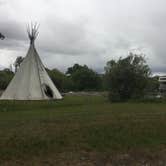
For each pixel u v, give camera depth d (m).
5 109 25.08
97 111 23.08
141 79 41.91
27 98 35.81
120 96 41.69
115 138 13.54
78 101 38.75
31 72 37.44
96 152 11.66
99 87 108.00
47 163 10.19
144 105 30.72
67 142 12.51
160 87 64.62
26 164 9.98
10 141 12.04
